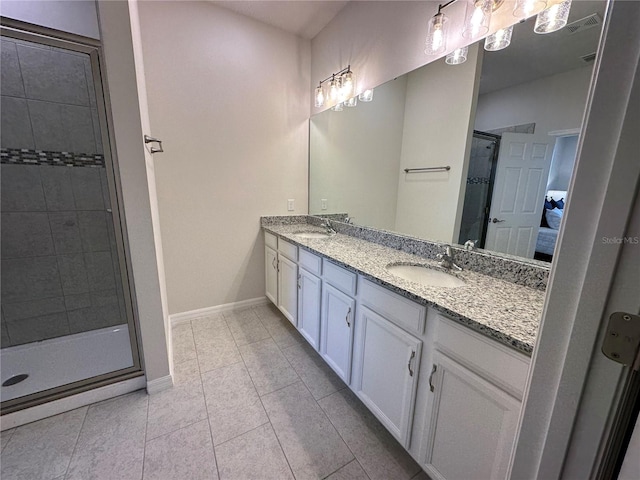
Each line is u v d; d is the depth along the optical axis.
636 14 0.34
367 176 2.10
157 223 1.93
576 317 0.43
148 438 1.36
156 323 1.60
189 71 2.16
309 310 1.98
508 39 1.21
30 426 1.40
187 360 1.97
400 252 1.79
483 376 0.89
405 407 1.19
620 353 0.39
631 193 0.36
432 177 1.63
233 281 2.68
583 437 0.45
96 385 1.56
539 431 0.52
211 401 1.60
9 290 1.85
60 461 1.24
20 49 1.61
